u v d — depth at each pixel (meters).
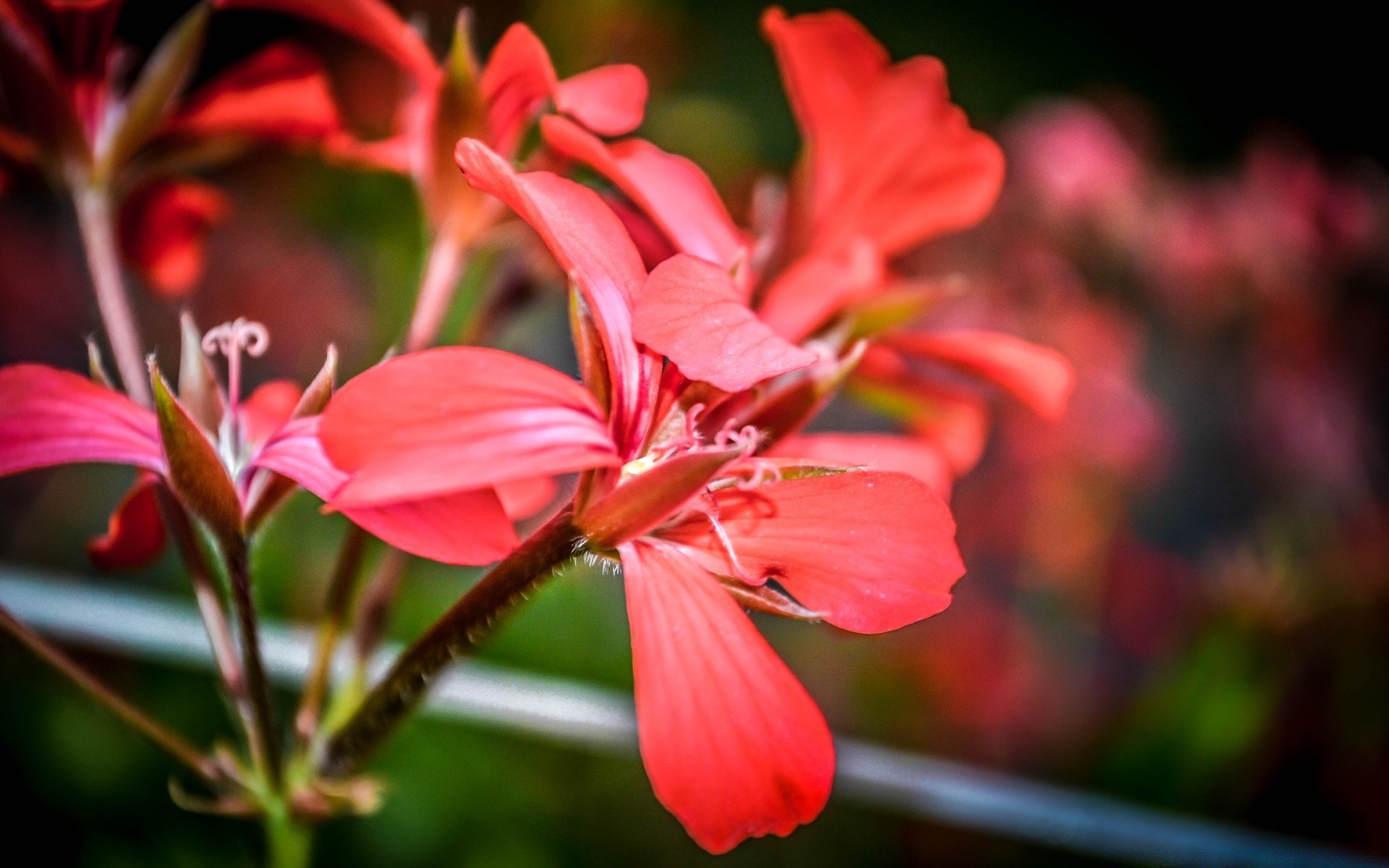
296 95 0.18
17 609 0.20
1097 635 0.41
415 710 0.16
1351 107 1.02
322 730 0.17
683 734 0.13
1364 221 0.39
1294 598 0.30
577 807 0.29
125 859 0.26
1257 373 0.41
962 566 0.14
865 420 0.55
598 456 0.13
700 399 0.15
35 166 0.18
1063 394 0.17
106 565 0.16
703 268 0.14
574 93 0.15
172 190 0.19
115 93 0.19
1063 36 1.02
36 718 0.28
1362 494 0.40
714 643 0.14
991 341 0.17
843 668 0.38
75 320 0.49
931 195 0.17
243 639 0.15
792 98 0.17
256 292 0.45
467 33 0.16
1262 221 0.38
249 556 0.15
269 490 0.15
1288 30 1.04
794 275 0.16
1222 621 0.30
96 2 0.18
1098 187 0.37
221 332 0.16
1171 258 0.38
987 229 0.38
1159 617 0.40
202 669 0.29
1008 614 0.40
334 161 0.18
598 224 0.14
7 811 0.27
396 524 0.13
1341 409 0.40
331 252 0.45
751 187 0.37
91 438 0.14
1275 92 1.03
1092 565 0.40
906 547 0.14
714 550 0.14
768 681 0.14
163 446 0.14
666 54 0.43
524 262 0.18
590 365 0.14
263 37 0.63
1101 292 0.38
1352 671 0.31
